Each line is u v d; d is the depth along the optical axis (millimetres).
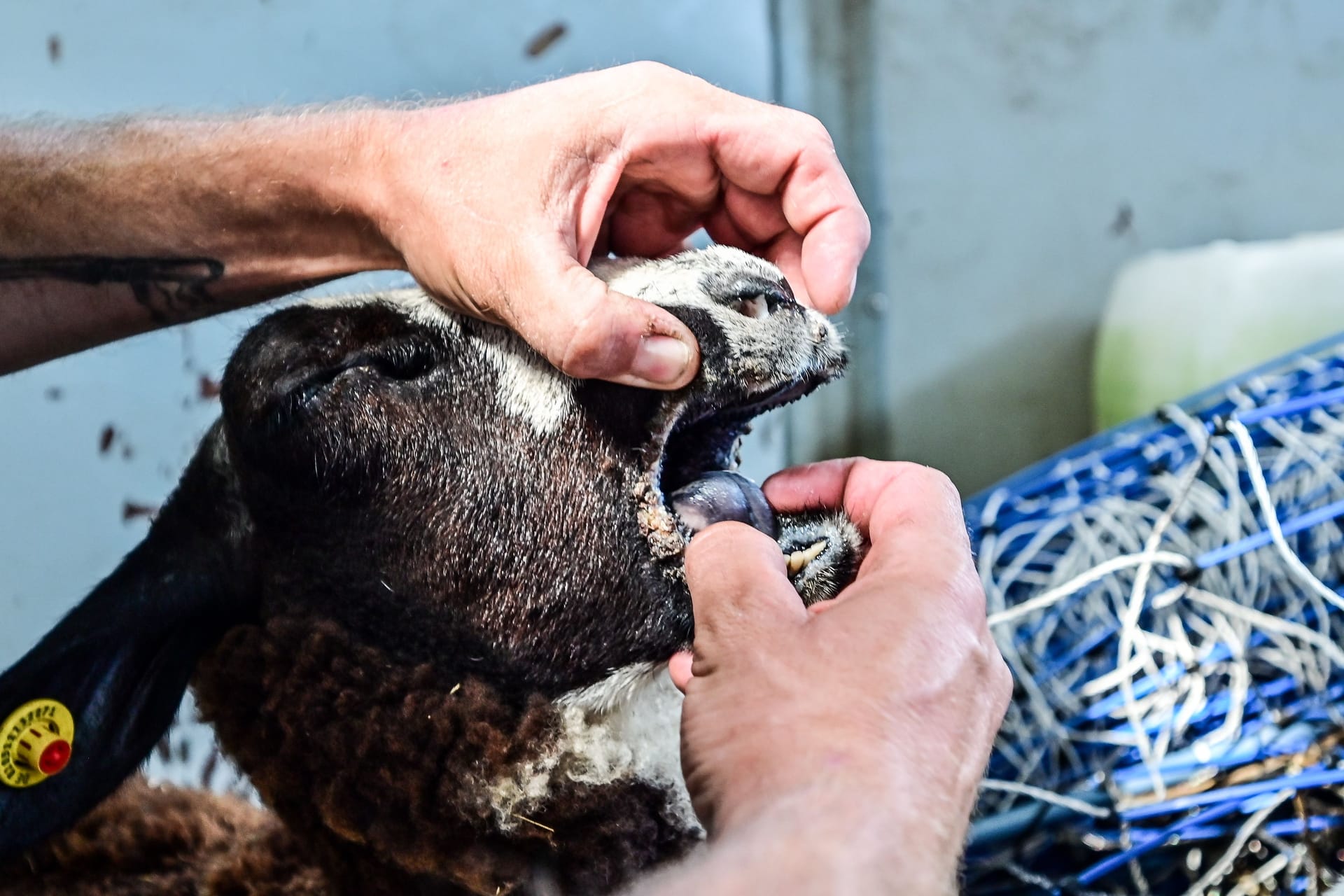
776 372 960
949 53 2379
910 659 760
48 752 1073
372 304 1062
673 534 975
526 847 1022
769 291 994
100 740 1113
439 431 1013
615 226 1139
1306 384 1672
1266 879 1320
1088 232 2484
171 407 1555
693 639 986
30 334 1117
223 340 1585
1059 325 2520
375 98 1399
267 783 1096
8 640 1326
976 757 762
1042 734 1483
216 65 1635
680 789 1062
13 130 1101
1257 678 1487
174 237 1080
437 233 950
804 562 975
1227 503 1532
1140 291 2361
